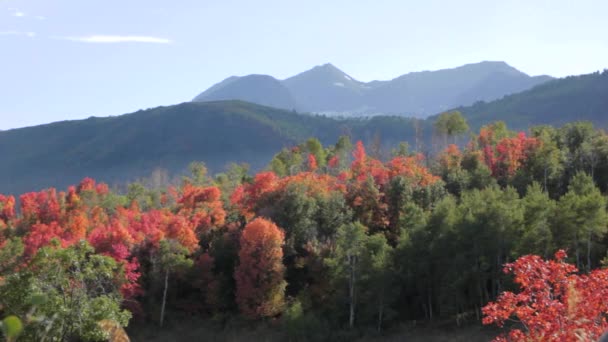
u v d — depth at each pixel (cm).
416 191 7994
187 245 6956
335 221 7475
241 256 6481
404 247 6300
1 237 8781
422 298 6388
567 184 9125
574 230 5647
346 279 6178
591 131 10775
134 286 6272
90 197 11012
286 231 7238
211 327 6481
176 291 6975
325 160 13262
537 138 10200
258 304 6375
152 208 11469
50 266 2236
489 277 6078
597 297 1487
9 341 450
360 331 6000
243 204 8256
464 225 5909
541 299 1633
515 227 5812
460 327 5803
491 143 11669
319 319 6134
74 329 2206
